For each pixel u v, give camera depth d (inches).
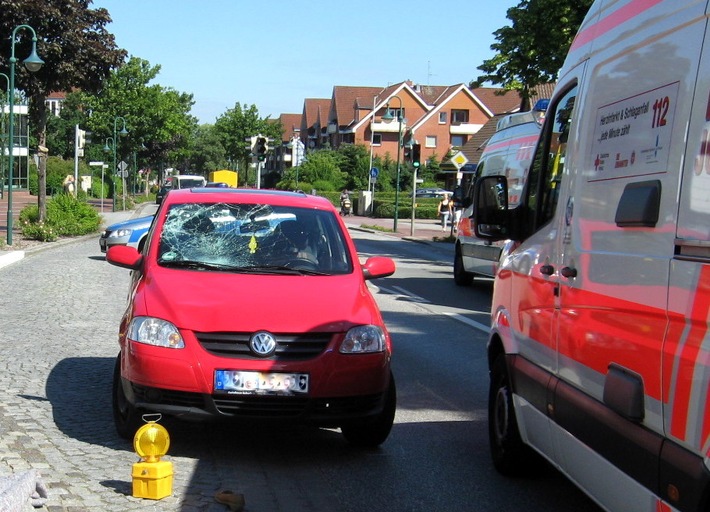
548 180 221.9
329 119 4503.0
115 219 1829.5
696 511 128.0
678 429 135.0
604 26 192.7
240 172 4707.2
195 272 266.7
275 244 283.7
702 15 142.6
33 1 1120.8
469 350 450.9
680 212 140.5
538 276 216.2
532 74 1058.1
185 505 195.8
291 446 264.5
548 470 246.1
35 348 396.8
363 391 243.1
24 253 899.4
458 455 261.7
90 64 1196.5
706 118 136.0
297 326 239.9
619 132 171.9
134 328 242.8
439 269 985.5
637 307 152.9
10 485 170.7
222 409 235.0
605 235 172.1
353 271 280.2
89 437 251.8
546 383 202.5
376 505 213.8
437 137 3971.5
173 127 2970.0
